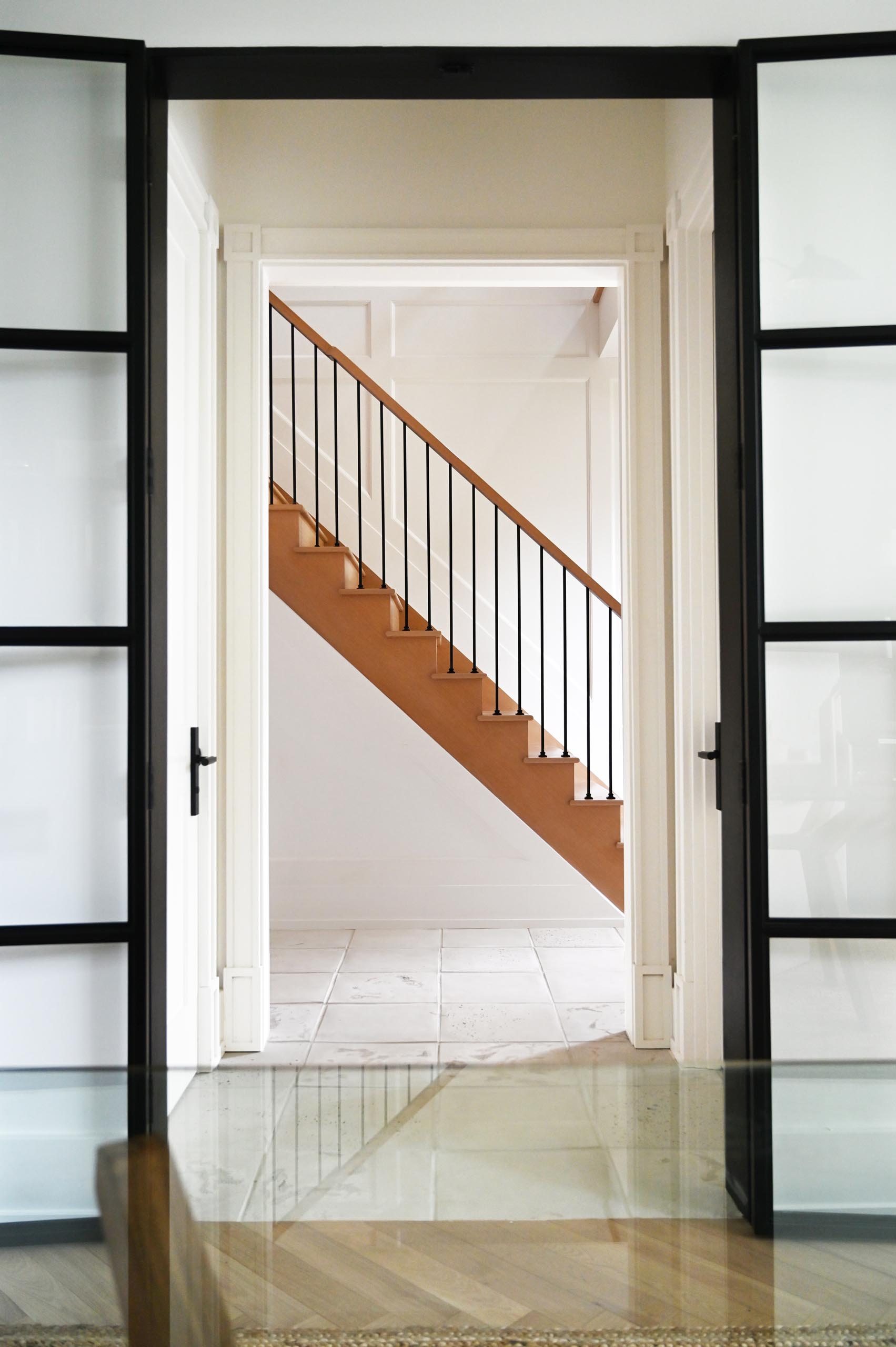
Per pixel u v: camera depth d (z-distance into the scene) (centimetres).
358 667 475
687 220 299
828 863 193
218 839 321
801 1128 78
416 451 600
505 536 598
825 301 195
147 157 198
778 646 194
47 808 193
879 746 194
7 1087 84
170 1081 84
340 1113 79
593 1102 82
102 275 196
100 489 195
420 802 475
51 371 195
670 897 324
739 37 202
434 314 600
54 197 195
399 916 476
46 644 192
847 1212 69
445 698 473
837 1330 58
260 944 321
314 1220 65
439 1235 64
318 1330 56
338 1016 352
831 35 194
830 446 195
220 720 322
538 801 475
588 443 598
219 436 320
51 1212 67
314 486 602
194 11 203
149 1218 67
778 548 195
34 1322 59
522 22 203
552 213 322
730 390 205
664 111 322
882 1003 193
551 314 598
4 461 194
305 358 600
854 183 195
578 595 597
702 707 307
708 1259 62
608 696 582
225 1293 60
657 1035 321
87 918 193
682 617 310
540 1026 341
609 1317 58
